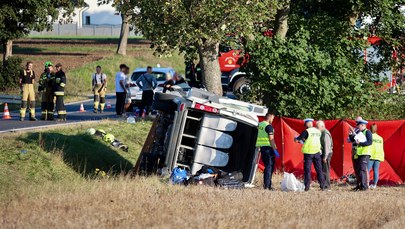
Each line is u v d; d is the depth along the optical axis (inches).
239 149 1742.1
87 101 3821.4
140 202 1250.6
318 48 2440.9
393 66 2770.7
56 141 1975.9
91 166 1941.4
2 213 1127.6
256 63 2390.5
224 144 1710.1
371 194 1644.9
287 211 1232.2
